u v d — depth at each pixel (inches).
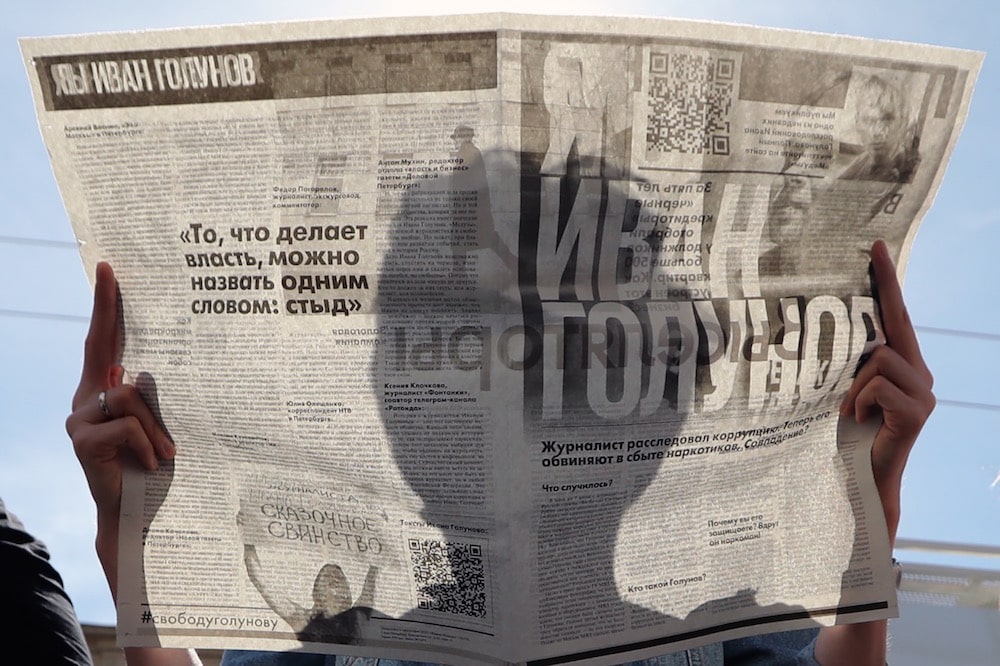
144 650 37.4
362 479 32.9
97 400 34.1
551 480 31.9
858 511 35.3
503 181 31.0
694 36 31.2
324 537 33.9
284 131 31.6
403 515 32.8
